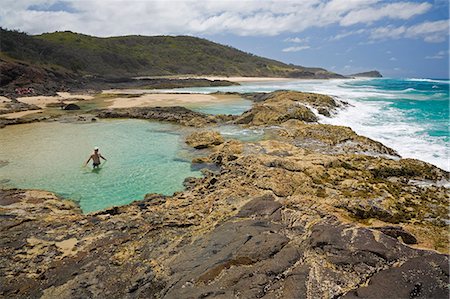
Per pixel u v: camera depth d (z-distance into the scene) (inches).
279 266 284.2
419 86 2778.1
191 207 461.7
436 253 283.9
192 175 621.9
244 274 279.9
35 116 1198.9
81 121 1120.2
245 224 368.2
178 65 4493.1
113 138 888.9
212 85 2787.9
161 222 417.1
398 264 275.0
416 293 246.5
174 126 1034.1
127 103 1517.0
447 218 411.5
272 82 3592.5
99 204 509.0
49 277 323.3
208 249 327.9
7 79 1860.2
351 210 419.2
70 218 442.9
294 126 914.1
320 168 546.3
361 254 288.0
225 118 1083.9
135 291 295.7
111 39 4827.8
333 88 2524.6
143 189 562.9
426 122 1004.6
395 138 825.5
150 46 4970.5
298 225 353.7
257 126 970.7
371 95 1824.6
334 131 828.6
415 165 582.9
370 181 510.6
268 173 523.5
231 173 585.6
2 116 1194.6
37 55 2630.4
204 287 271.7
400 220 406.6
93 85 2421.3
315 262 284.0
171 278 295.3
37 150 780.0
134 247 364.5
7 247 373.7
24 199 507.2
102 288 303.6
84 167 664.4
